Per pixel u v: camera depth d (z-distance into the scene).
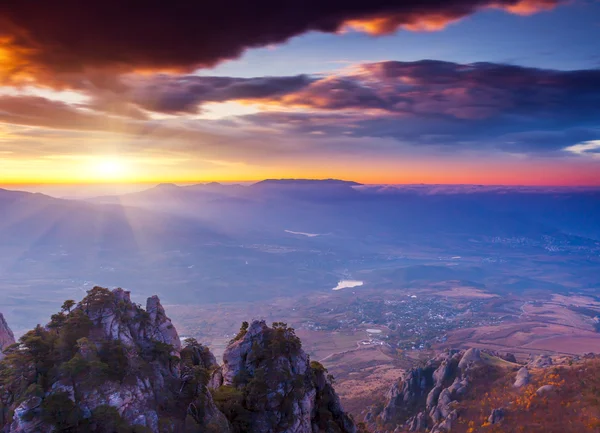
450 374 181.75
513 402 143.88
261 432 66.38
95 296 64.06
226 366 78.00
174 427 53.25
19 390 49.97
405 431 162.50
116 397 51.31
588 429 118.19
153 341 64.31
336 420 81.56
